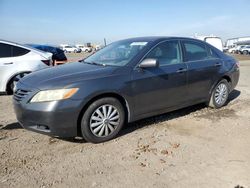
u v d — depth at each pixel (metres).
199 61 5.98
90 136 4.47
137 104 4.93
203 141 4.70
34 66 8.27
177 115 6.06
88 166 3.85
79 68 4.93
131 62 4.94
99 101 4.48
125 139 4.75
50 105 4.13
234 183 3.45
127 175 3.62
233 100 7.52
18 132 5.07
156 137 4.85
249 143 4.63
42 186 3.39
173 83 5.40
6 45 8.12
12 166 3.85
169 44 5.56
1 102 7.34
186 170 3.75
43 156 4.14
